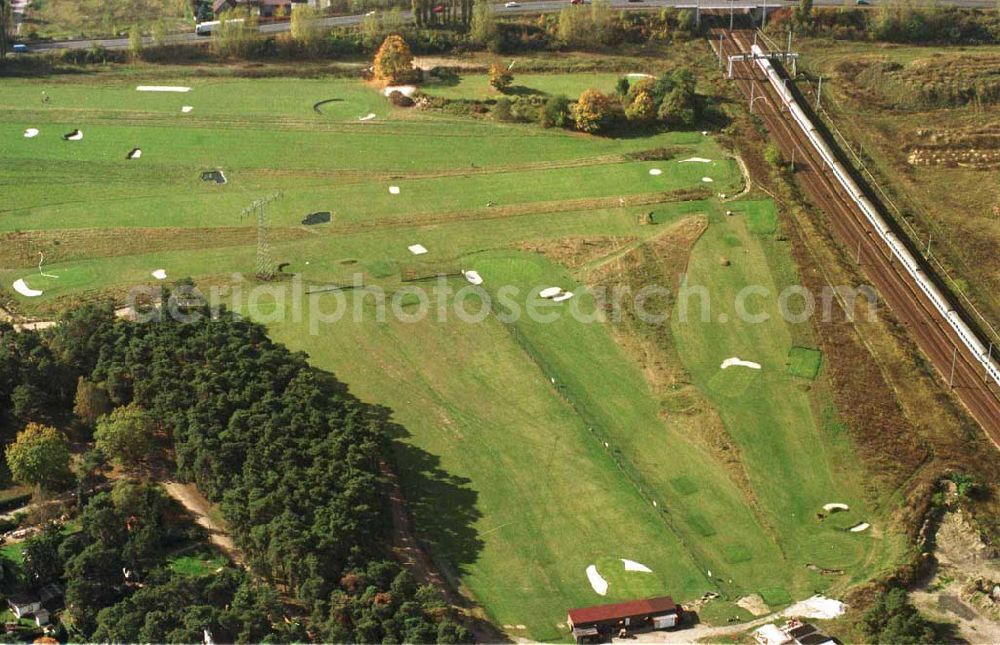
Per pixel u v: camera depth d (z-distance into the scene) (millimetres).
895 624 168500
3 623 168500
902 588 181625
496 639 172625
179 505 190000
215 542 183625
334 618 164625
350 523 177375
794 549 189875
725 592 181750
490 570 184625
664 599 177000
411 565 183875
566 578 183750
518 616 177000
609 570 185125
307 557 171375
